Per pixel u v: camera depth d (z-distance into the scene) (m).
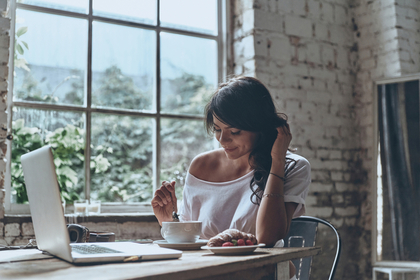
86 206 2.36
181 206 1.73
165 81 2.97
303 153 3.05
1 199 2.23
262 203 1.36
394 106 3.11
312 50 3.18
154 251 1.01
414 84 3.04
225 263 0.89
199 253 1.08
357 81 3.38
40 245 1.10
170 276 0.78
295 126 3.03
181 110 3.04
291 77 3.05
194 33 3.07
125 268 0.83
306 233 1.65
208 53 3.13
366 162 3.28
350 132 3.32
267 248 1.18
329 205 3.13
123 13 2.84
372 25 3.30
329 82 3.24
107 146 2.77
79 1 2.70
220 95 1.46
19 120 2.48
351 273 3.17
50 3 2.61
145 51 2.90
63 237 0.89
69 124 2.63
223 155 1.71
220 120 1.45
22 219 2.25
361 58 3.37
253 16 2.95
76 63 2.67
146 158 2.90
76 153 2.63
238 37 3.06
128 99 2.83
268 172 1.51
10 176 2.39
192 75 3.07
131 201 2.83
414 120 3.01
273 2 3.04
